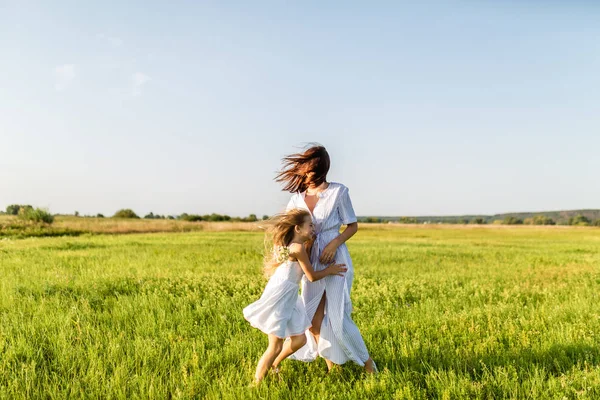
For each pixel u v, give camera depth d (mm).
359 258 16797
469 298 8812
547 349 5289
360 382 4461
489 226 79000
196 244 21734
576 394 4094
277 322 4484
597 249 24875
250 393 4090
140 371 4652
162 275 10781
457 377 4480
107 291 8812
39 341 5586
